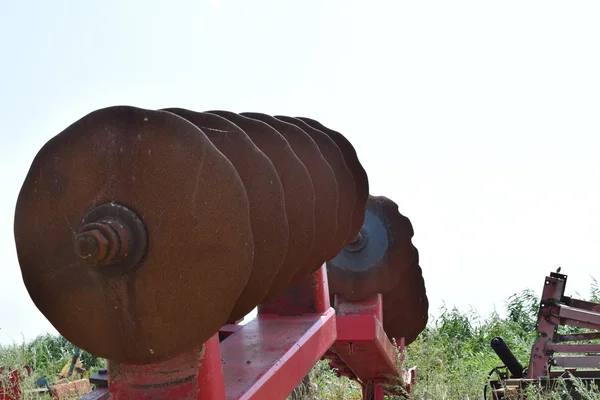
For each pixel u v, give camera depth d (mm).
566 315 7629
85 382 6926
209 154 2070
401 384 6535
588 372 7387
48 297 2201
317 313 4383
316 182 3639
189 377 2371
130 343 2164
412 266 7965
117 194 2096
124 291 2121
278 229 2557
